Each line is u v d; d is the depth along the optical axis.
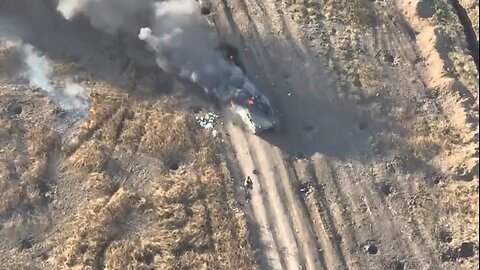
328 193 87.31
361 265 82.38
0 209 84.62
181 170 88.31
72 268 80.31
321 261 82.31
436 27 102.62
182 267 80.81
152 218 84.38
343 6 103.69
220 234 83.00
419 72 98.94
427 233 85.06
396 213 86.12
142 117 92.12
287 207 86.00
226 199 86.00
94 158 88.25
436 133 92.75
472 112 94.75
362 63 98.25
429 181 89.06
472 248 84.44
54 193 86.38
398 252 83.62
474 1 108.81
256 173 88.56
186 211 84.75
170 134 90.38
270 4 102.88
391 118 93.81
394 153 90.75
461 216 86.44
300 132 92.12
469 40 106.00
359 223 85.19
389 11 104.88
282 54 98.25
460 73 99.12
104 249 82.06
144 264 80.94
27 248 82.38
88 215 83.94
